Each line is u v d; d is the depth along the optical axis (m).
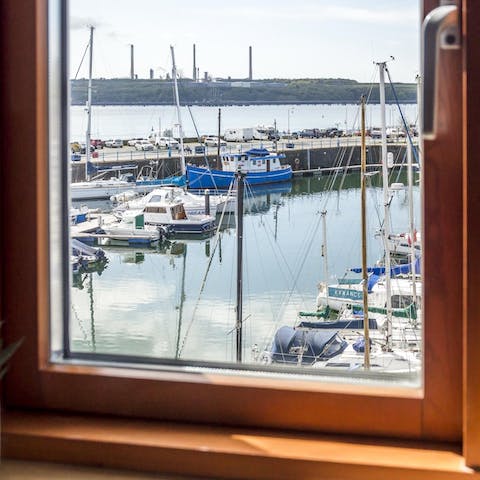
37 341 1.01
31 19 0.98
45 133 1.02
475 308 0.84
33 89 0.99
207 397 0.97
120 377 0.99
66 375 1.01
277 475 0.88
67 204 1.08
